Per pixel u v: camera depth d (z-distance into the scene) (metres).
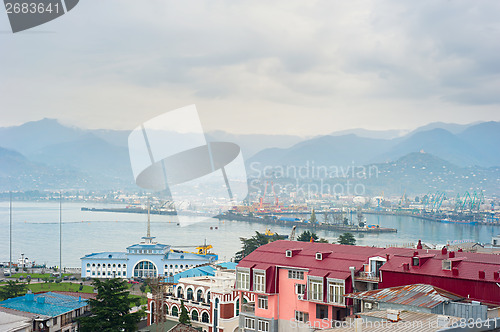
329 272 91.19
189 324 128.50
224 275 148.25
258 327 97.31
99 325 107.75
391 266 85.12
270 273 97.62
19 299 129.25
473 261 81.62
